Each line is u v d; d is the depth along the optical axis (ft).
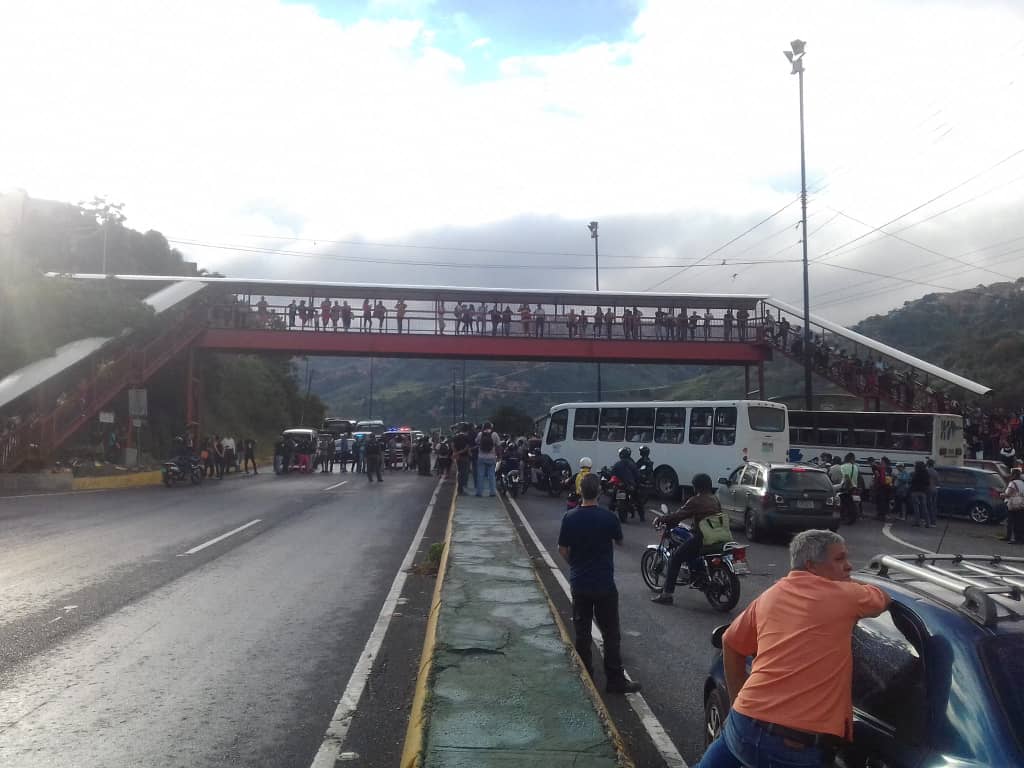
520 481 90.84
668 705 21.93
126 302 117.39
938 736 10.76
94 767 17.20
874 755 11.78
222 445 129.70
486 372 480.64
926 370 113.19
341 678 23.56
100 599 33.55
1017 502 63.05
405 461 149.69
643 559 38.78
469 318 127.85
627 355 127.24
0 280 109.19
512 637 24.77
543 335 127.44
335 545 49.85
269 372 232.73
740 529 64.23
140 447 122.72
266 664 24.81
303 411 248.73
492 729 17.48
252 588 36.35
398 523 61.72
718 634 16.90
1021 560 14.94
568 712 18.54
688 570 35.63
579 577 23.29
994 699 10.48
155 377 149.79
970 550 56.95
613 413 95.66
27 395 95.76
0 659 24.97
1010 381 175.01
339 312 128.36
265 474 135.74
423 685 20.54
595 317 127.54
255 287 130.00
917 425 93.30
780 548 54.75
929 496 72.59
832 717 11.60
